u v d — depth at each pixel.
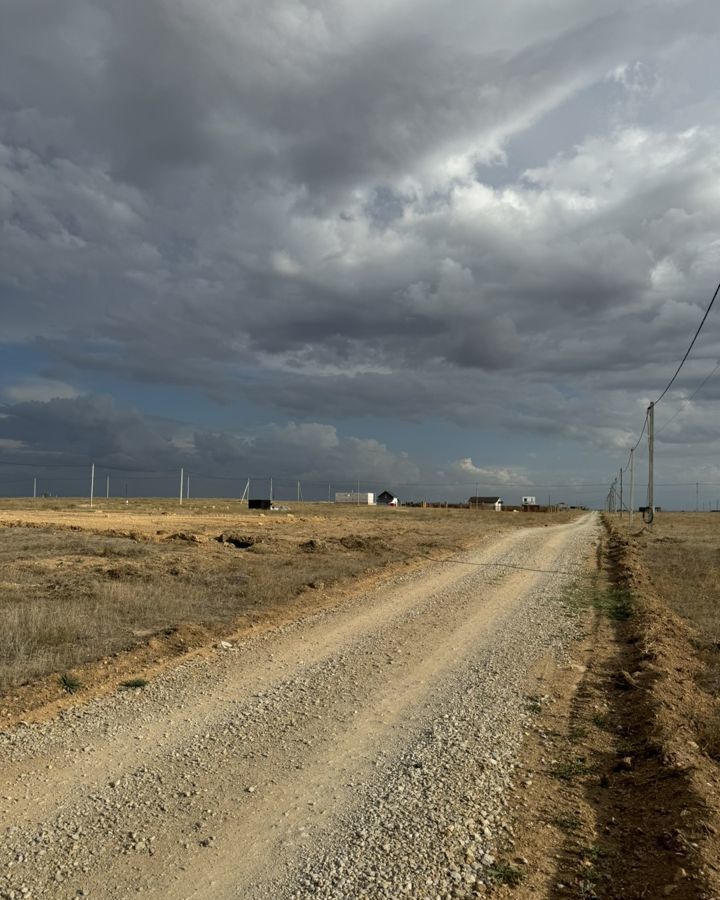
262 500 98.56
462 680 9.35
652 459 49.31
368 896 4.23
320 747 6.82
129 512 68.69
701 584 19.28
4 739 6.93
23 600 14.09
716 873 4.25
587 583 19.75
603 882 4.41
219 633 12.07
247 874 4.49
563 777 6.11
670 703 8.01
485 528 51.34
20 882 4.38
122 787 5.83
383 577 20.48
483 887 4.33
